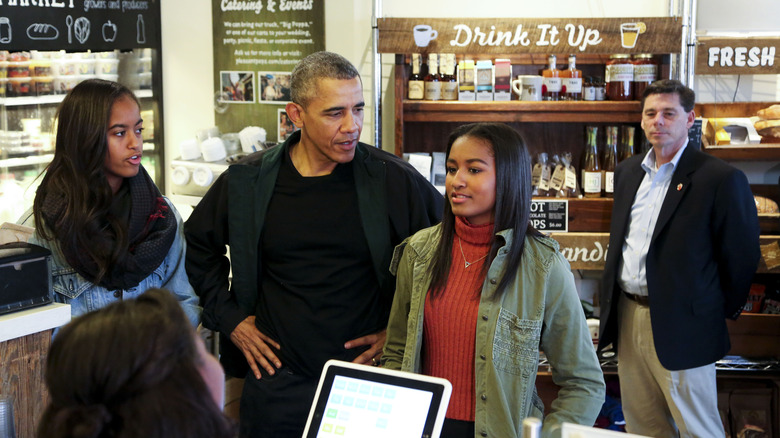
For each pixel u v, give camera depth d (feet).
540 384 12.43
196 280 7.88
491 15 12.57
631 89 11.75
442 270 5.99
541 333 5.96
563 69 12.39
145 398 2.76
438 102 11.45
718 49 11.33
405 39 11.06
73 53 12.10
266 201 7.30
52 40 11.34
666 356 9.80
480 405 5.76
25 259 5.96
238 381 10.98
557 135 12.62
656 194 10.27
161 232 7.19
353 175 7.29
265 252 7.41
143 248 7.02
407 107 11.48
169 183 13.70
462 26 10.99
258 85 12.89
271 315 7.37
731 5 11.84
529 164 5.89
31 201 11.76
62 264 6.91
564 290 5.80
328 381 4.42
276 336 7.34
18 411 5.93
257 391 7.37
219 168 12.10
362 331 7.29
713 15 11.89
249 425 7.46
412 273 6.28
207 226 7.79
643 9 12.41
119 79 12.81
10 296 5.87
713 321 9.88
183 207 13.70
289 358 7.24
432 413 4.14
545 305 5.80
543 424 5.67
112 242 6.80
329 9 12.65
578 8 12.46
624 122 12.33
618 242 10.53
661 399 10.62
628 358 10.66
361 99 6.98
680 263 9.77
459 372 5.91
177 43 13.25
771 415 11.85
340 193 7.27
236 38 12.87
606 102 11.43
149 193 7.20
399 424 4.18
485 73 11.56
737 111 12.26
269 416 7.30
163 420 2.73
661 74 11.63
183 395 2.81
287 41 12.70
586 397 5.76
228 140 12.71
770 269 11.28
